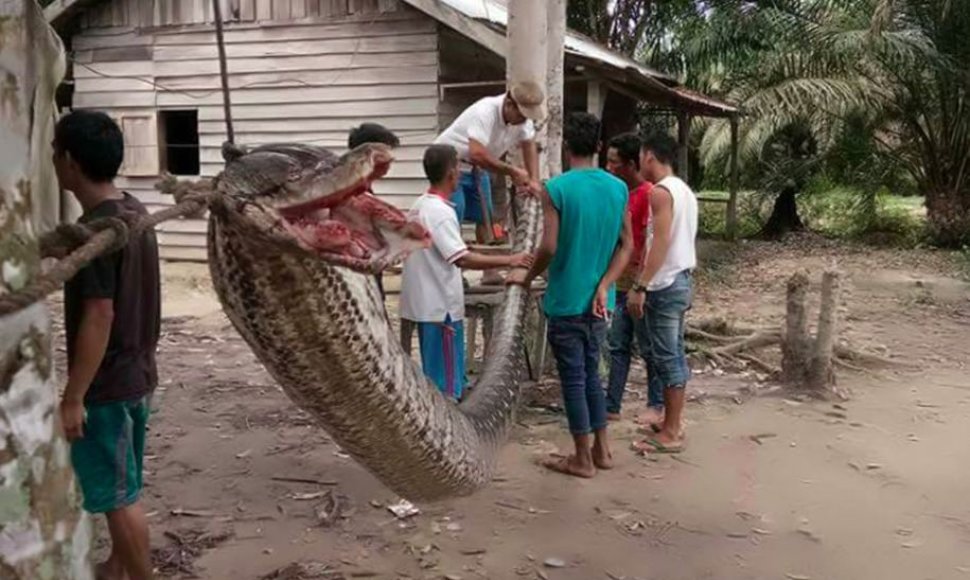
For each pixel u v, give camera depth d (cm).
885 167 1994
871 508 495
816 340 727
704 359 826
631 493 513
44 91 211
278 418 655
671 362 579
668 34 2184
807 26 1886
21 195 140
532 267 500
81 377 310
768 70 1934
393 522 470
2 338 135
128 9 1513
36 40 189
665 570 421
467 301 640
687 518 480
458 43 1380
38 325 141
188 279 1380
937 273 1537
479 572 417
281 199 185
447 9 1243
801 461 567
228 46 1466
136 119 1534
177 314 1105
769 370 785
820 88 1831
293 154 194
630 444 597
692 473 545
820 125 1992
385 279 1284
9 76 139
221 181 190
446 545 444
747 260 1714
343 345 225
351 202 192
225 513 480
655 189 558
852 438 612
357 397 242
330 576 409
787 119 1884
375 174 186
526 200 554
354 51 1395
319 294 212
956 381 775
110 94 1542
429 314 546
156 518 473
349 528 462
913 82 1822
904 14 1814
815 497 509
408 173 1380
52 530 142
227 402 699
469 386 618
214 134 1495
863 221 2119
